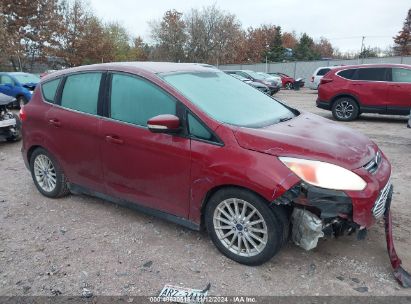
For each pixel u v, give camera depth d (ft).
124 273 11.32
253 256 11.24
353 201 10.12
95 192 15.07
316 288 10.46
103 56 139.85
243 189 10.94
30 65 126.52
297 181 10.17
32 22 121.70
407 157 23.58
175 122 11.68
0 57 104.53
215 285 10.68
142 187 13.26
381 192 10.78
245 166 10.71
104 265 11.75
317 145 10.78
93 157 14.49
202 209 12.04
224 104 12.91
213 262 11.75
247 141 11.03
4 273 11.50
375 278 10.84
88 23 134.92
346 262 11.60
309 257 11.87
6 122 28.48
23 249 12.80
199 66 15.48
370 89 37.78
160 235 13.43
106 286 10.77
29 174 20.97
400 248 12.32
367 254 12.01
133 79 13.50
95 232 13.79
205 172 11.44
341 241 12.76
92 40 134.10
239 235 11.45
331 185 10.11
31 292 10.61
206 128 11.61
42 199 16.96
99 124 14.05
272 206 10.61
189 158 11.76
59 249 12.72
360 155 11.06
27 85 50.01
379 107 37.81
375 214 10.68
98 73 14.58
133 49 203.00
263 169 10.48
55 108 15.72
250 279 10.90
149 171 12.86
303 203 10.20
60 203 16.44
